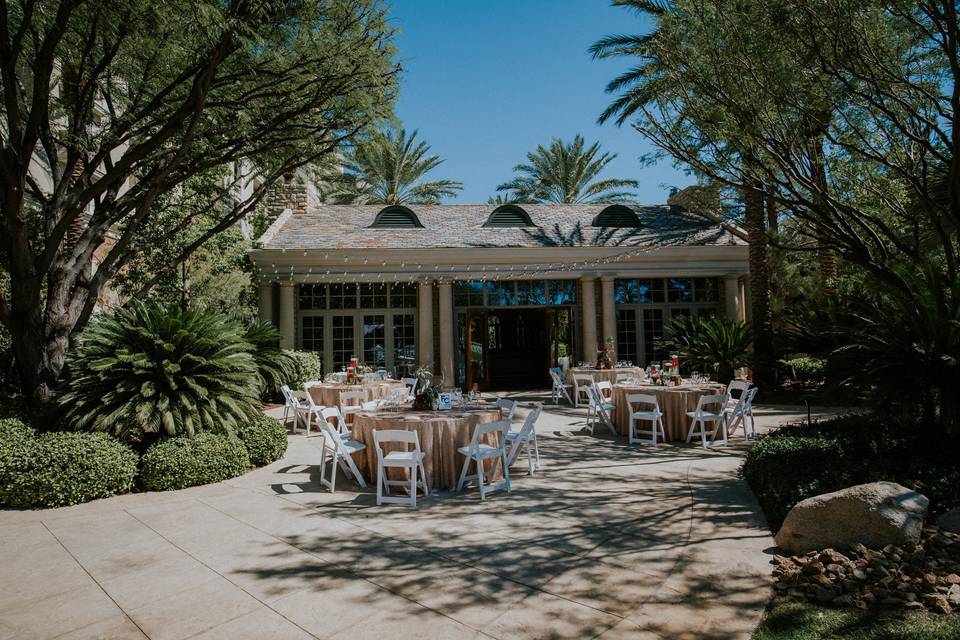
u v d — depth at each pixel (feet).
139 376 24.31
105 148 29.60
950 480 16.21
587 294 57.72
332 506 19.88
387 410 25.03
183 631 11.21
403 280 55.47
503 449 21.71
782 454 20.43
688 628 10.91
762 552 14.71
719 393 32.17
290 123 34.27
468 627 11.18
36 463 19.90
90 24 25.95
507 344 76.18
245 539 16.52
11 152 23.68
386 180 92.07
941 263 28.76
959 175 20.67
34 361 26.71
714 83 24.94
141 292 32.53
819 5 21.89
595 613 11.66
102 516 18.86
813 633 10.52
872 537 13.48
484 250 55.57
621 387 34.24
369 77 30.53
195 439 23.39
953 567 12.13
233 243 55.88
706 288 60.23
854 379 19.26
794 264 62.03
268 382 45.93
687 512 18.47
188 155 33.78
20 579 13.85
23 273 25.80
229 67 29.48
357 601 12.41
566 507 19.39
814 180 25.46
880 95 22.43
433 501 20.43
